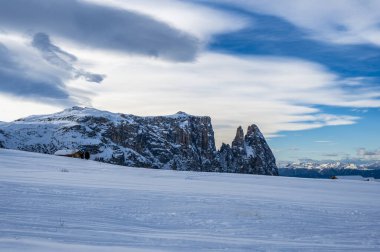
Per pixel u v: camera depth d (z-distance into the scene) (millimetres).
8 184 30250
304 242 17375
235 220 22000
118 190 32969
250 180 71938
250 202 30547
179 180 60344
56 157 106812
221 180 68062
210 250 13703
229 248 14422
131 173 76750
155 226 18797
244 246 15102
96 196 27609
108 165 97062
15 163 75938
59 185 33531
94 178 50625
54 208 20938
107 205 23719
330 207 30969
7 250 10875
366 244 17797
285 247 15562
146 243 14133
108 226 17344
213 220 21562
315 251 15164
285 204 30891
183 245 14312
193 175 80438
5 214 18047
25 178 40750
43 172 57875
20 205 20953
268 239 17547
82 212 20516
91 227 16609
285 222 22438
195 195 33594
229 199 31781
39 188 29422
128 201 26297
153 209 23766
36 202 22406
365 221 24656
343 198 41875
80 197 26328
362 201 39219
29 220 16984
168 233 17125
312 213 26688
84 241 13422
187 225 19750
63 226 16234
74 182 39812
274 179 79938
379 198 45094
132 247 13047
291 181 75125
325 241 18000
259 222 21875
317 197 40875
